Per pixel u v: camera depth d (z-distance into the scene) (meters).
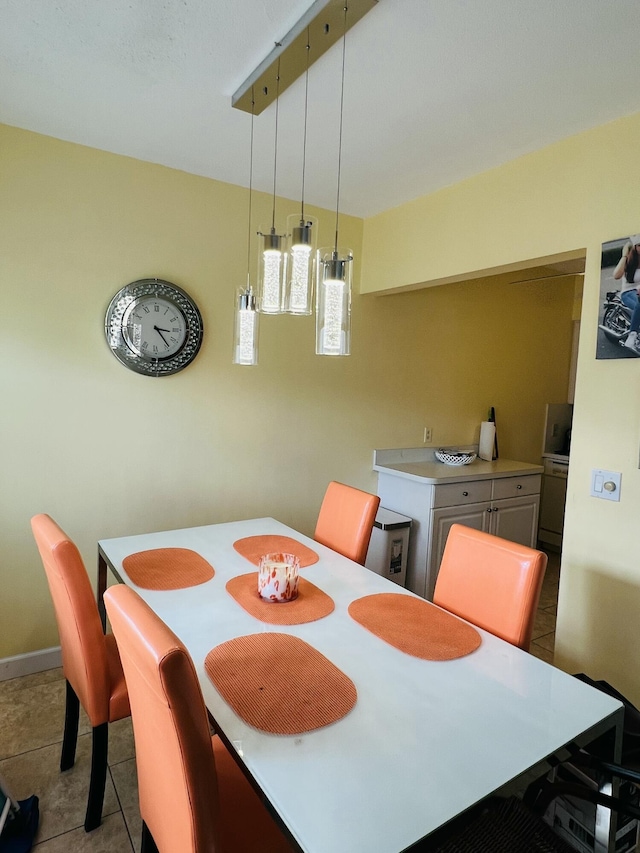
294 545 2.10
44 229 2.23
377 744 0.96
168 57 1.62
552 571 3.89
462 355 3.76
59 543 1.40
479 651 1.32
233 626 1.40
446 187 2.57
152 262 2.49
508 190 2.25
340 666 1.22
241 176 2.58
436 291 3.57
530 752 0.96
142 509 2.57
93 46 1.58
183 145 2.26
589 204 1.93
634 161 1.80
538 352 4.23
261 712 1.04
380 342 3.34
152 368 2.50
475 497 3.23
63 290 2.29
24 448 2.26
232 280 2.73
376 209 2.96
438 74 1.64
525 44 1.48
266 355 2.89
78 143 2.27
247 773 0.90
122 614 0.97
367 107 1.85
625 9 1.33
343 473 3.26
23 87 1.82
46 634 2.38
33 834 1.51
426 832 0.77
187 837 0.91
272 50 1.57
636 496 1.80
